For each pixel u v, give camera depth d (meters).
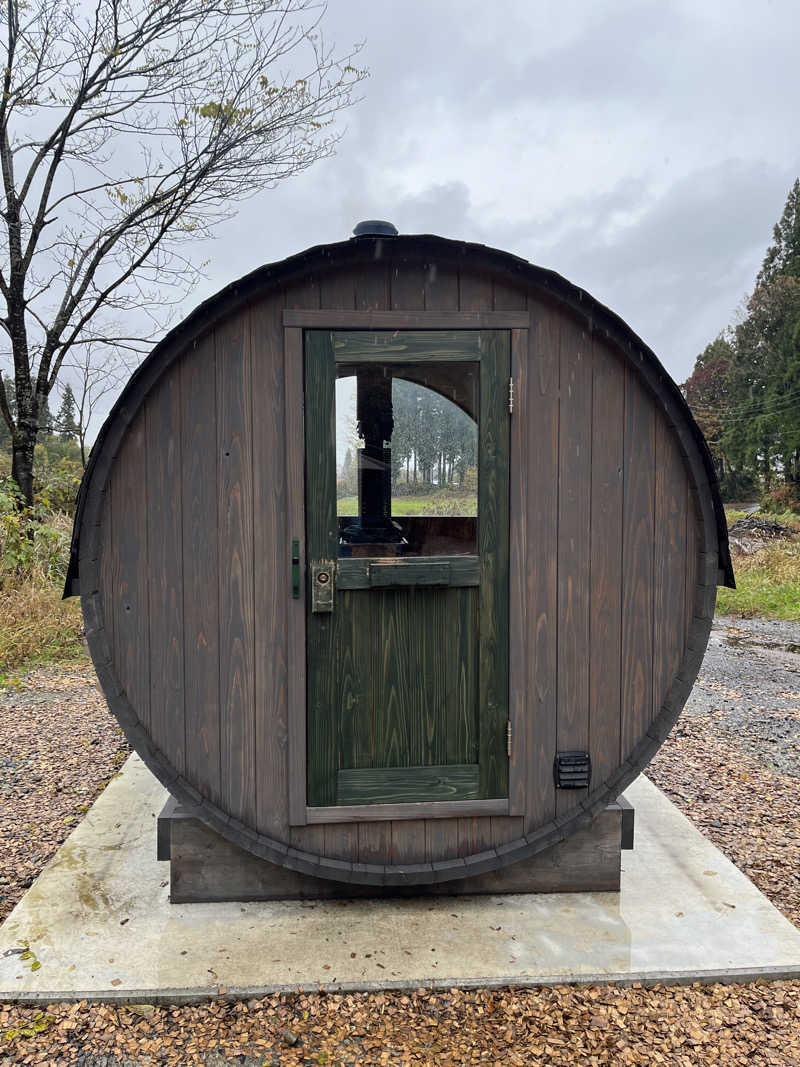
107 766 4.43
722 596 11.29
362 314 2.53
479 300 2.57
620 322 2.52
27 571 8.26
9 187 9.44
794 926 2.62
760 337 36.69
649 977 2.32
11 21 8.71
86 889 2.83
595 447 2.66
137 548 2.54
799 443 32.72
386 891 2.76
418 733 2.65
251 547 2.57
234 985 2.26
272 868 2.73
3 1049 2.03
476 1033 2.11
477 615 2.64
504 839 2.71
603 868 2.81
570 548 2.66
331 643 2.60
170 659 2.58
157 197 9.55
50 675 6.54
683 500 2.71
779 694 6.27
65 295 10.09
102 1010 2.19
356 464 2.57
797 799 3.97
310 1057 2.02
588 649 2.70
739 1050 2.06
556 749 2.70
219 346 2.52
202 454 2.54
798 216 35.59
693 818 3.71
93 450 2.45
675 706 2.71
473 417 2.61
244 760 2.62
